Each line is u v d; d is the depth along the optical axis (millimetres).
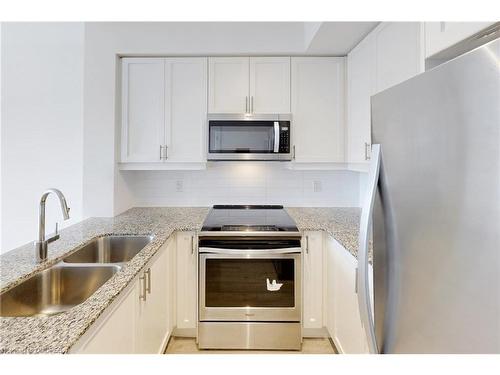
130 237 2096
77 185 2771
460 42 981
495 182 558
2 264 1468
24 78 2740
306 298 2266
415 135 772
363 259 912
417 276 764
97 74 2498
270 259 2150
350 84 2525
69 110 2752
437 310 696
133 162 2604
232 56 2600
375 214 961
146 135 2590
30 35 2721
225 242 2131
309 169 2654
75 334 892
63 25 2727
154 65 2574
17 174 2768
